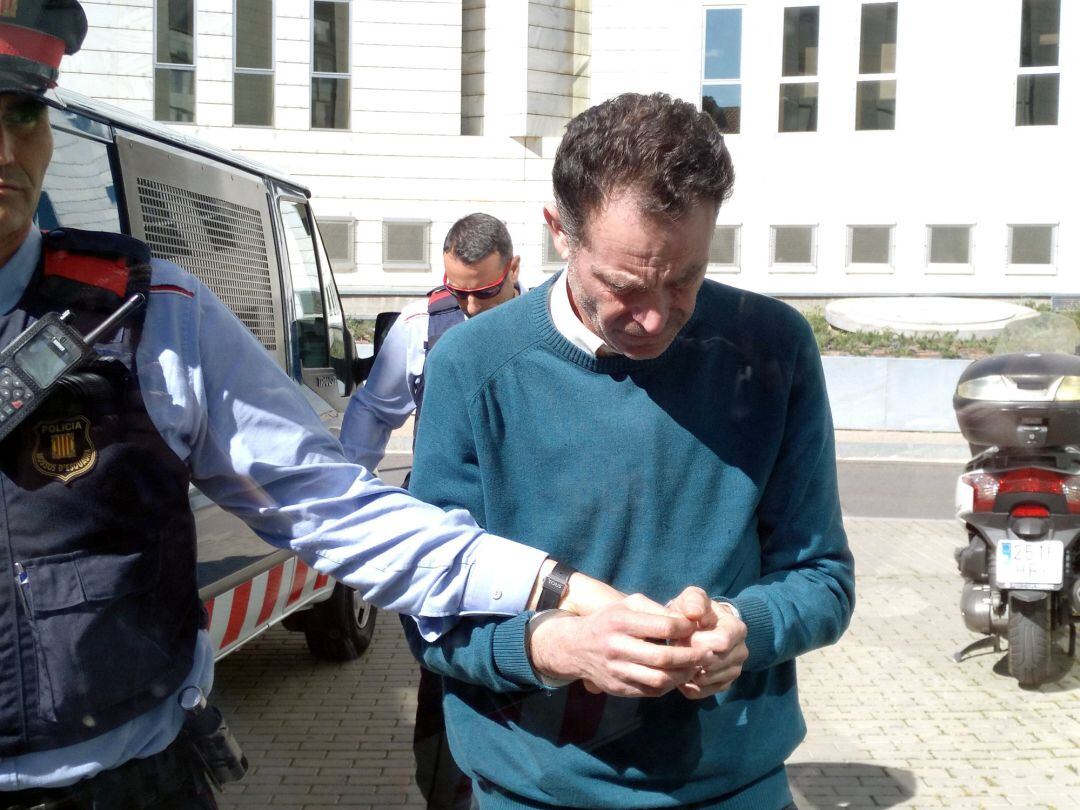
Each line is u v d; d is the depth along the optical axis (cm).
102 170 233
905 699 327
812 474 163
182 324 143
